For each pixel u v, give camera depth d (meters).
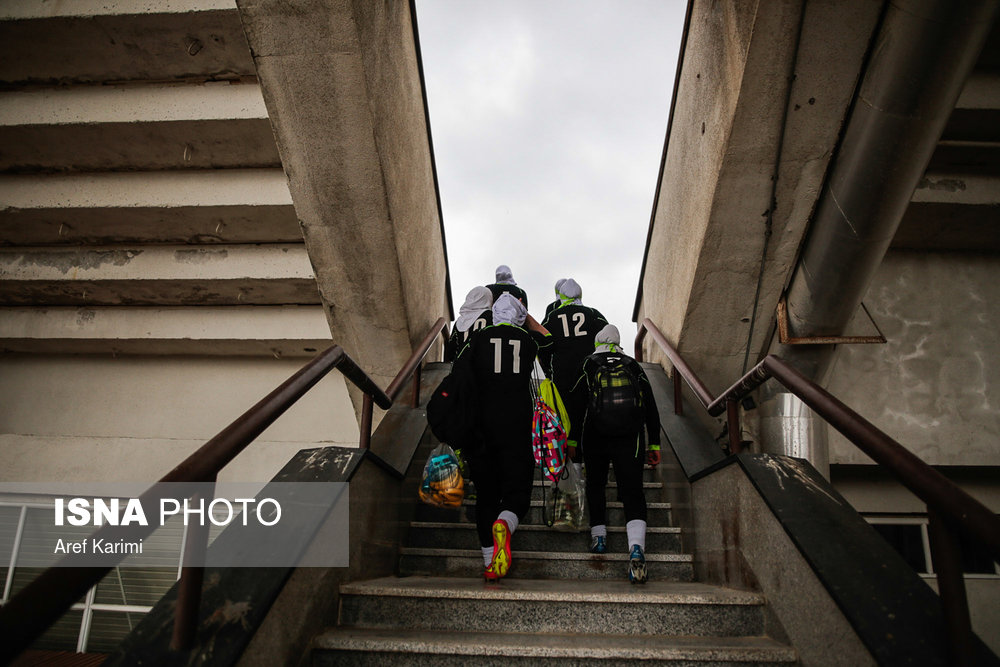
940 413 4.72
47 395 5.75
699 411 4.57
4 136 4.75
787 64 3.19
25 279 5.29
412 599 2.37
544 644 2.07
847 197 3.39
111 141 4.78
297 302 5.43
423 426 3.97
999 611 4.40
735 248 3.91
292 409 5.62
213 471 1.51
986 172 4.52
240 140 4.72
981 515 1.28
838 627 1.74
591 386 3.25
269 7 3.17
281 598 1.83
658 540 3.40
